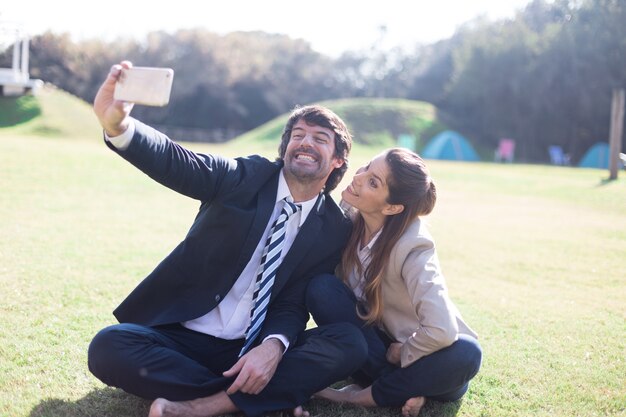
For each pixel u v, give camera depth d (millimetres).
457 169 17172
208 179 2445
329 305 2645
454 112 48750
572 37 38375
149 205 8516
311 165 2584
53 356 2918
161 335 2475
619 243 7062
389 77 65438
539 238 7387
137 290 2619
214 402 2361
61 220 6750
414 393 2529
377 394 2596
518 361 3227
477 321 3982
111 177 10219
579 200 10688
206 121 53156
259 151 22000
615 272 5660
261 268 2543
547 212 9688
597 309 4387
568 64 39188
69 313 3586
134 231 6535
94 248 5477
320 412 2578
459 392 2656
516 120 43688
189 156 2414
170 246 5895
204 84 51812
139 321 2619
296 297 2668
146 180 10438
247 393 2389
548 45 40062
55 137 19781
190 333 2572
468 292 4812
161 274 2584
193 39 52125
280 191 2621
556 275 5527
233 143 33406
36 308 3615
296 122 2676
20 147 11414
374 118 39500
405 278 2596
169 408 2230
